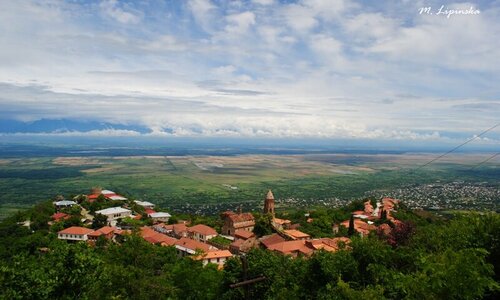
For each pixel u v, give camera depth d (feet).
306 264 190.08
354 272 170.81
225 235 493.36
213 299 198.59
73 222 490.49
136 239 271.49
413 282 108.37
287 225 510.58
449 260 109.29
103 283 161.38
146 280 195.21
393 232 220.64
